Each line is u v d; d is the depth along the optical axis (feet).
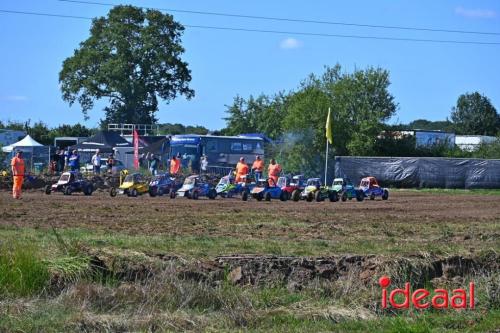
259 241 76.69
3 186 183.83
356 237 84.69
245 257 64.13
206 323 50.80
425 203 158.10
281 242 76.43
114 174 199.72
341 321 52.21
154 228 89.10
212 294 55.06
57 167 218.18
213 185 171.63
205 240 75.97
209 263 61.77
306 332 49.42
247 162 250.98
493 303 58.49
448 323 53.26
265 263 62.85
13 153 226.58
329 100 264.93
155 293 54.08
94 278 56.80
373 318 53.31
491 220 113.19
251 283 60.54
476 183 225.76
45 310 50.11
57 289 54.75
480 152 273.95
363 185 173.17
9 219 96.73
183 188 162.91
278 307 54.75
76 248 59.93
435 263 66.28
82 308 51.01
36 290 53.78
